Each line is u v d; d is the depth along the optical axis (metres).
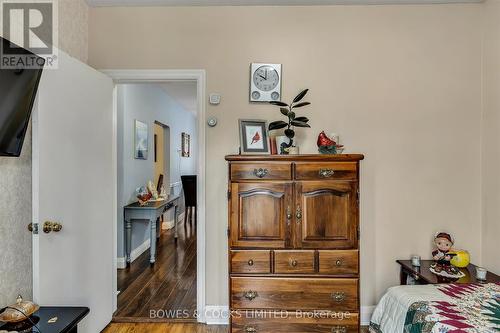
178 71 2.46
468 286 1.83
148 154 4.64
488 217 2.37
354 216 1.94
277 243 1.94
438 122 2.46
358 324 1.92
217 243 2.45
